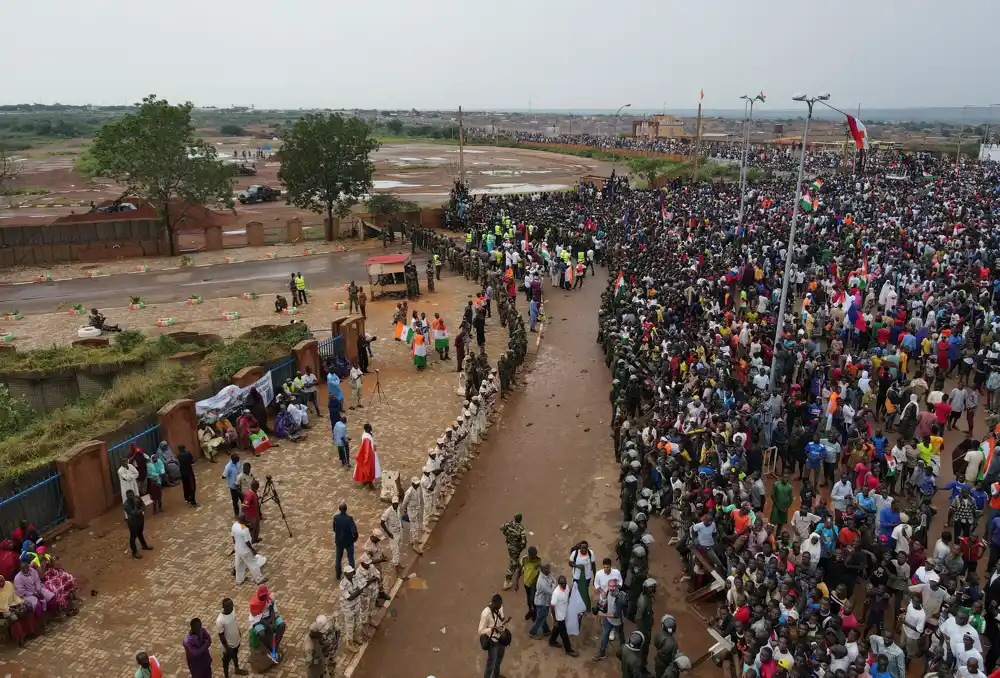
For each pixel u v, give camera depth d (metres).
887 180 74.81
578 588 13.42
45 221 58.56
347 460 20.78
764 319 29.47
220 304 38.16
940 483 19.94
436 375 28.08
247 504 16.42
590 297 40.47
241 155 128.62
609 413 24.75
